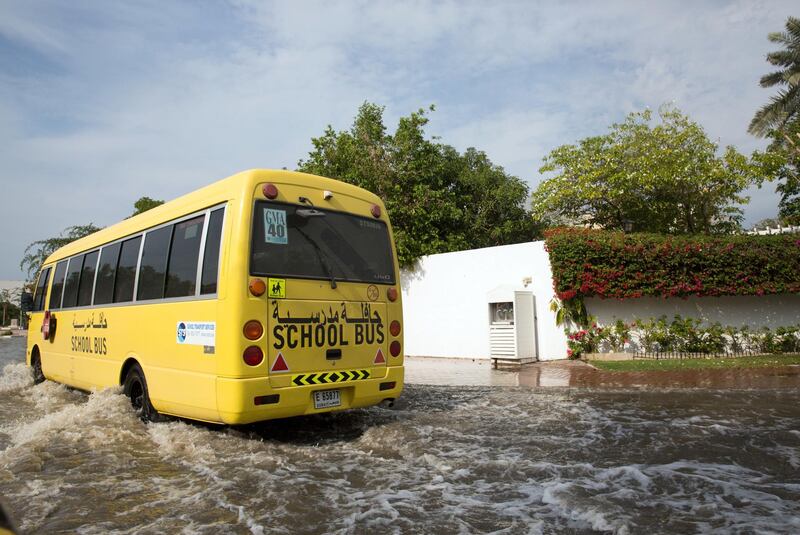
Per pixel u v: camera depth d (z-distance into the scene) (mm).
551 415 7461
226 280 5570
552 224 21719
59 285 10227
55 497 4285
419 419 7215
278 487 4496
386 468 5078
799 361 12078
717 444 5793
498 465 5082
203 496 4281
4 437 6602
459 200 23109
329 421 7141
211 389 5594
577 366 12664
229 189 5941
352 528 3662
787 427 6543
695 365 11898
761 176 17094
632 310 13969
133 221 7863
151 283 6992
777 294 14070
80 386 9062
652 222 18984
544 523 3729
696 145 17688
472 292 15742
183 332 6137
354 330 6312
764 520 3734
